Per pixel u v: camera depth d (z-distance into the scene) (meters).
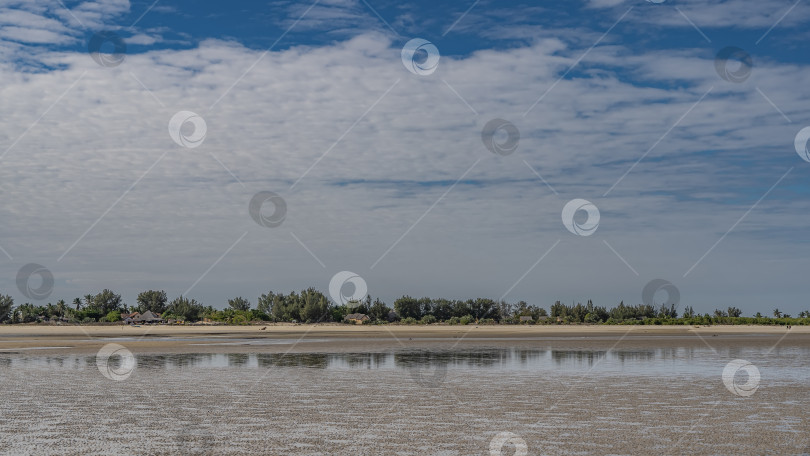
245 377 24.09
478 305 153.25
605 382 22.38
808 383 22.27
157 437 12.99
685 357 34.94
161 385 21.53
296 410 16.27
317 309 136.38
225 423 14.47
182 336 68.56
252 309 144.88
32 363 30.69
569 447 12.06
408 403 17.47
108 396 18.88
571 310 151.25
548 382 22.42
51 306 141.25
